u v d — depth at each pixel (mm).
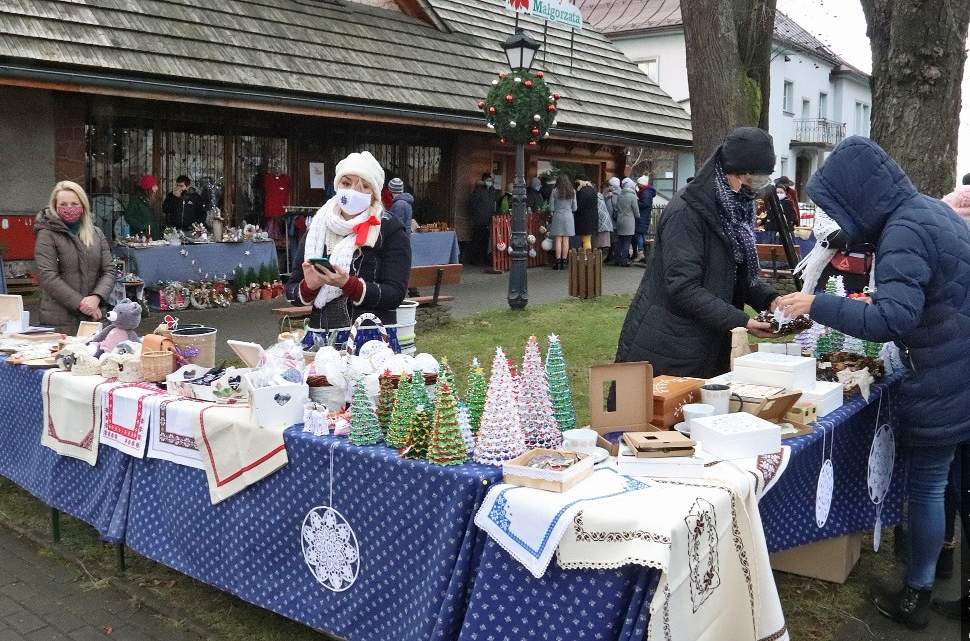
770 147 3350
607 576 2109
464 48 15445
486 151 15945
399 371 2996
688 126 19156
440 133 15195
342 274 3578
